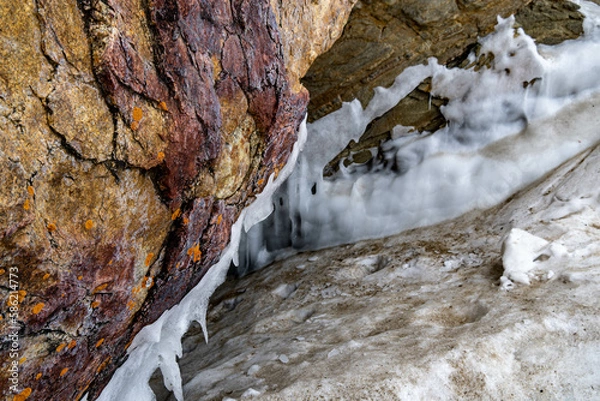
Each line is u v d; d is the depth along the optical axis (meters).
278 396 2.03
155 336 2.08
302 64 2.40
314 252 4.44
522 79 3.90
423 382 1.96
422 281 3.19
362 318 2.76
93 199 1.44
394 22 3.62
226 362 2.73
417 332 2.38
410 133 4.21
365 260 3.82
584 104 3.90
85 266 1.46
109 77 1.38
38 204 1.28
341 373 2.10
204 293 2.49
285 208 4.54
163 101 1.58
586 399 1.85
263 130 2.20
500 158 3.96
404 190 4.19
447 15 3.62
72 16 1.30
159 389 2.79
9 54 1.18
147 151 1.57
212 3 1.69
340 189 4.43
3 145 1.17
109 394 2.06
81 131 1.35
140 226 1.65
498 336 2.11
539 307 2.24
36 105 1.24
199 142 1.79
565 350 2.01
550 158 3.80
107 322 1.67
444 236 3.74
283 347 2.68
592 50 3.82
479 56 3.90
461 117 4.09
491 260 3.11
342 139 4.21
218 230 2.15
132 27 1.44
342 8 2.64
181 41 1.59
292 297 3.64
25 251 1.25
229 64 1.85
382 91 3.98
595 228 2.89
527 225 3.25
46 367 1.48
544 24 3.86
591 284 2.31
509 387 1.93
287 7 2.17
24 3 1.20
